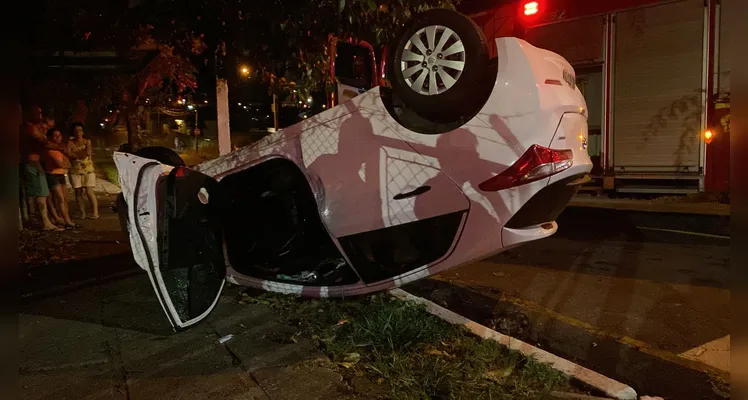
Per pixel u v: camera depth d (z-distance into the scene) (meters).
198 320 4.30
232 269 4.95
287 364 3.73
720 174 10.78
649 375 3.94
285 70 6.97
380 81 6.48
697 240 7.83
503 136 3.92
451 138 4.06
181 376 3.57
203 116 26.09
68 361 3.79
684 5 10.73
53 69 11.95
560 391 3.46
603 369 4.05
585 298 5.52
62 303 5.06
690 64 10.78
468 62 3.98
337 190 4.33
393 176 4.20
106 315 4.73
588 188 12.38
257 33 6.00
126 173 3.87
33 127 8.46
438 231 4.16
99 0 6.40
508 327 4.78
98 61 12.05
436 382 3.42
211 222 4.48
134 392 3.37
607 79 11.79
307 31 5.96
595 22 11.80
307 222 4.92
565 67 4.36
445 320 4.48
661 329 4.73
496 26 11.51
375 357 3.86
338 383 3.47
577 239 8.16
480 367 3.68
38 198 8.70
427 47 4.14
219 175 4.91
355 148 4.34
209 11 6.05
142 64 11.96
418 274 4.28
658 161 11.34
